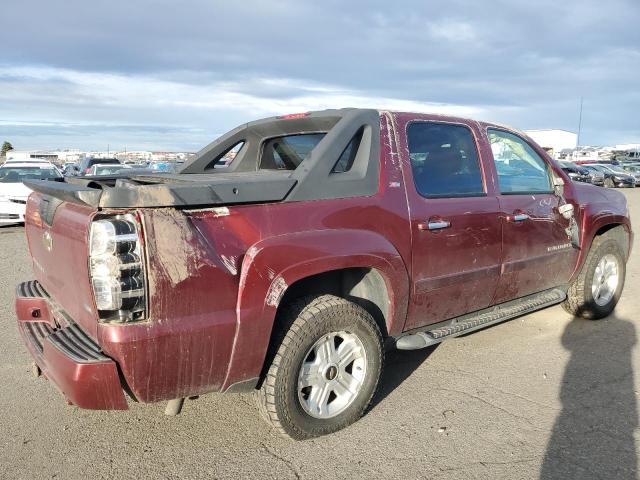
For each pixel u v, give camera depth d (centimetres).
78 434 343
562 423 354
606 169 3725
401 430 346
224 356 285
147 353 261
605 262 561
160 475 300
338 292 383
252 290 288
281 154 462
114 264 252
